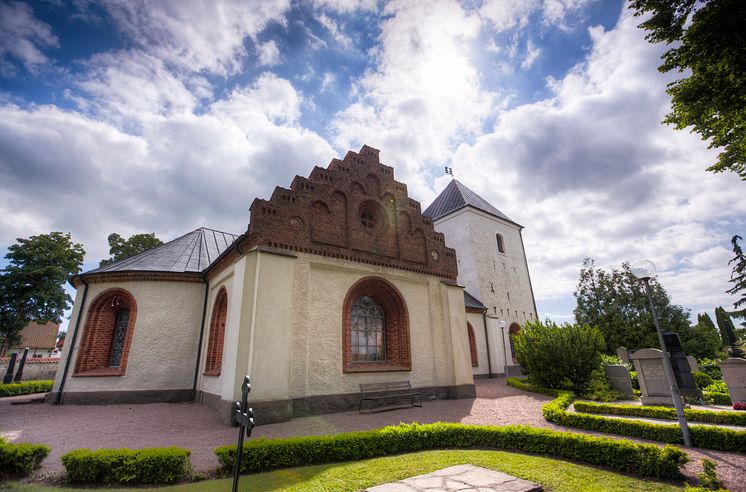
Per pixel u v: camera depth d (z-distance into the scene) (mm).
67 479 5348
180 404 13297
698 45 7527
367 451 6801
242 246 11539
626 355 16000
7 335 29125
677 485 5188
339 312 12227
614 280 28047
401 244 14867
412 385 13258
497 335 25000
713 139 9656
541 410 10938
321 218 12664
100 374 13562
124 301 15039
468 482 5211
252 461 5930
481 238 29125
